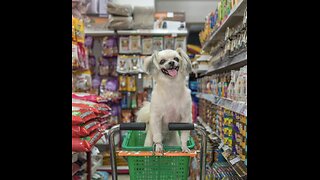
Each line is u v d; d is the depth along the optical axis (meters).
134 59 4.83
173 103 2.07
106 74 5.00
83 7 3.68
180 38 5.04
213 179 2.58
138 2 5.27
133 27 4.82
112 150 1.54
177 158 1.58
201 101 4.84
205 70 4.61
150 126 2.06
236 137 2.15
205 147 1.54
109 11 4.58
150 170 1.59
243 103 1.88
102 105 2.48
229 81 2.67
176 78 2.08
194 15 6.79
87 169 2.30
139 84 5.09
